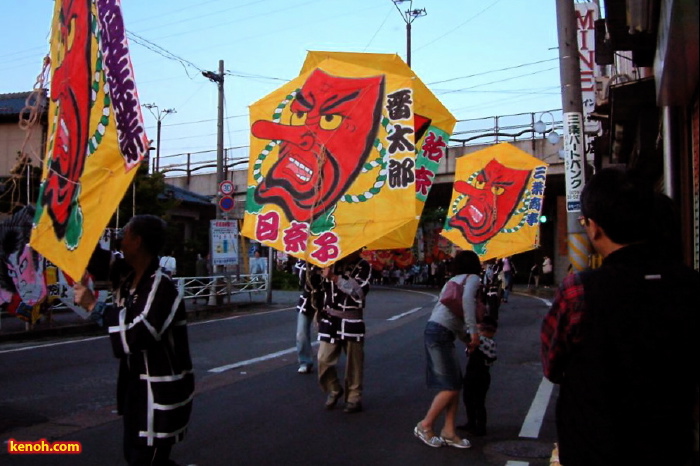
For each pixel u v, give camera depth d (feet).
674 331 7.41
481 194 33.65
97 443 19.30
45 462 17.54
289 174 17.95
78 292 11.66
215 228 63.52
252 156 18.58
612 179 8.22
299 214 17.53
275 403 24.36
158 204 70.49
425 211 132.36
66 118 12.42
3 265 41.91
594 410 7.57
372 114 17.54
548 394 25.71
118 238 12.77
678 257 8.08
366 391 26.50
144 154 10.21
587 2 57.88
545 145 85.76
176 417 11.50
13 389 26.53
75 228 11.43
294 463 17.69
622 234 8.00
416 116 24.91
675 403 7.36
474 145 90.07
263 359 33.78
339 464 17.60
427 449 18.84
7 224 41.96
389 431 20.68
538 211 32.50
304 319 29.78
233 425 21.38
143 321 11.07
